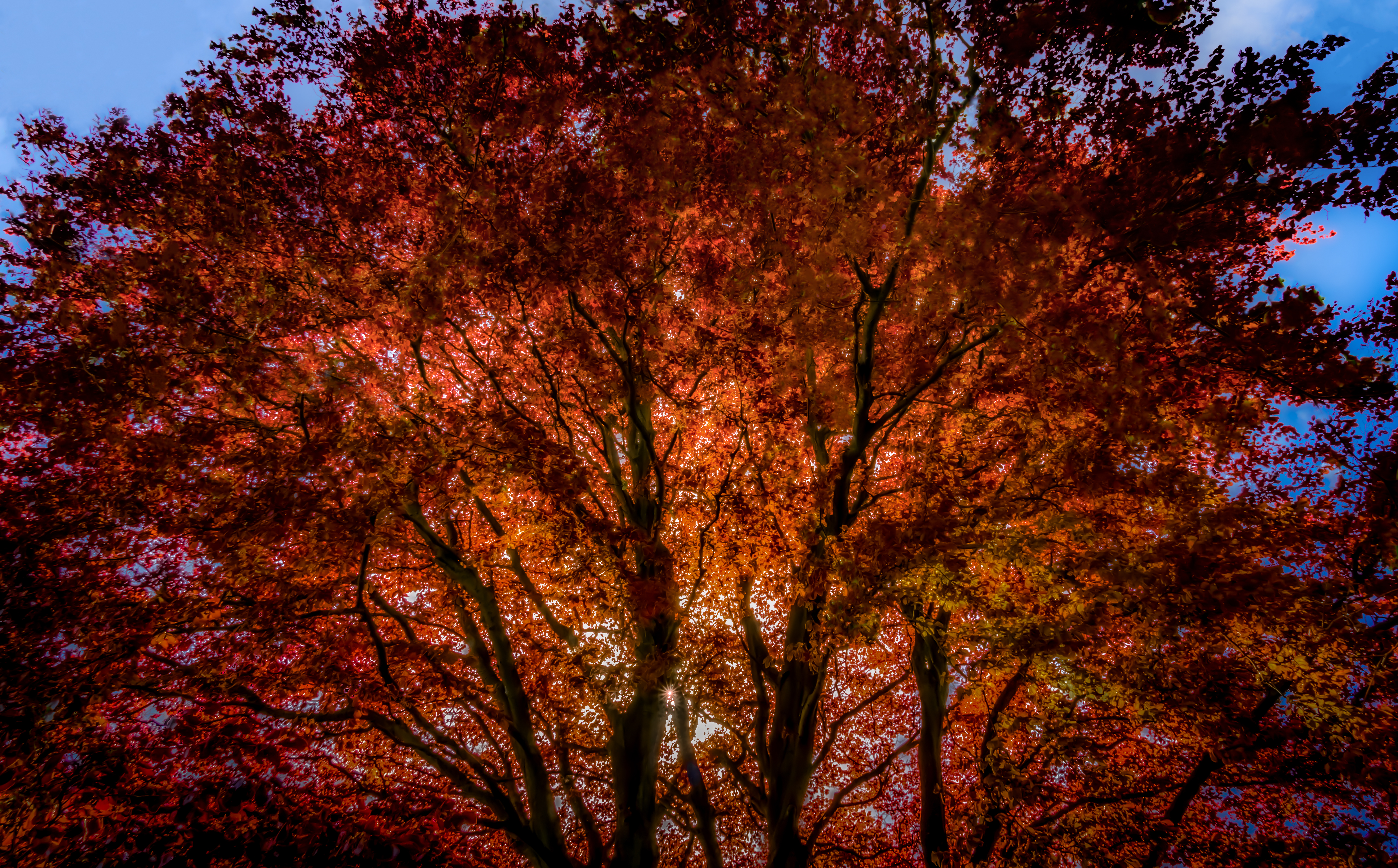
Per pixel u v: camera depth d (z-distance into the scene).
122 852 8.49
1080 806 10.53
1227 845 11.27
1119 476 8.57
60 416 8.72
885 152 10.21
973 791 10.88
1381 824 9.65
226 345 9.18
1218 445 9.86
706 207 10.70
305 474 8.31
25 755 8.39
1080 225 8.12
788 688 9.24
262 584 9.75
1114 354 8.22
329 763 12.03
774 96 10.17
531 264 9.62
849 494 11.29
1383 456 9.71
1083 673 9.09
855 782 10.05
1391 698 8.69
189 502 9.12
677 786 9.94
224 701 8.59
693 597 10.62
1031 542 8.46
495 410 10.02
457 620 13.52
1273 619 8.10
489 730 9.70
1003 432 10.44
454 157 11.00
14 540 8.98
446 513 10.18
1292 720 9.02
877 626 9.30
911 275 9.30
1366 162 7.22
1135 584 7.89
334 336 10.43
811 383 11.11
